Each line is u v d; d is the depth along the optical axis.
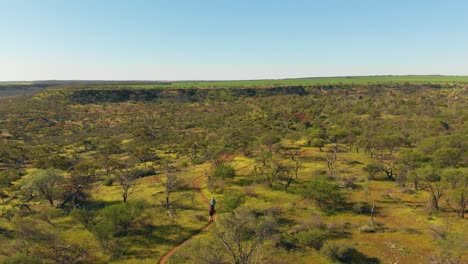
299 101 179.00
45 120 158.62
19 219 44.69
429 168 51.41
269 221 41.12
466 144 66.88
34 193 56.81
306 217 46.72
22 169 84.31
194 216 48.28
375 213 47.59
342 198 51.66
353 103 163.62
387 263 34.38
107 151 101.69
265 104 178.75
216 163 73.94
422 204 49.28
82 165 62.81
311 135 96.62
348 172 66.38
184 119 166.38
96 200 57.47
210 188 60.94
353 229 42.50
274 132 98.00
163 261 36.66
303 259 35.56
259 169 69.88
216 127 137.00
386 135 81.12
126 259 37.00
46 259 36.28
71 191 55.62
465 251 34.84
